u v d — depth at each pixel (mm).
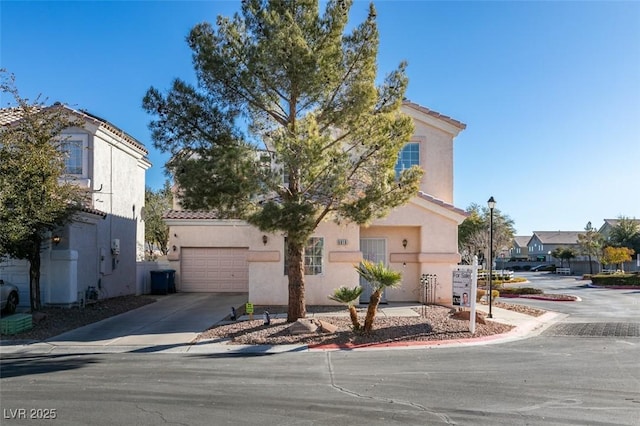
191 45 12727
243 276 23766
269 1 12555
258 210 12516
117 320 15172
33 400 7328
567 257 64188
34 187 13508
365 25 12812
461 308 14953
